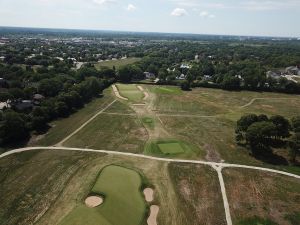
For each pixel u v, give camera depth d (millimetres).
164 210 55438
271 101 136875
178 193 60656
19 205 54688
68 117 104875
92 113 110688
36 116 92875
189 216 54031
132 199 57500
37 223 50125
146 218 53062
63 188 60250
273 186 64625
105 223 50625
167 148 81312
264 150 81062
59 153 75812
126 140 85938
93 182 62406
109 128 95375
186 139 88125
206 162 74125
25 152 75438
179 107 122250
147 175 66562
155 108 119875
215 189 62688
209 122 104375
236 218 54188
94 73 161750
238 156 77875
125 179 64125
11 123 80375
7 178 63281
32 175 64750
